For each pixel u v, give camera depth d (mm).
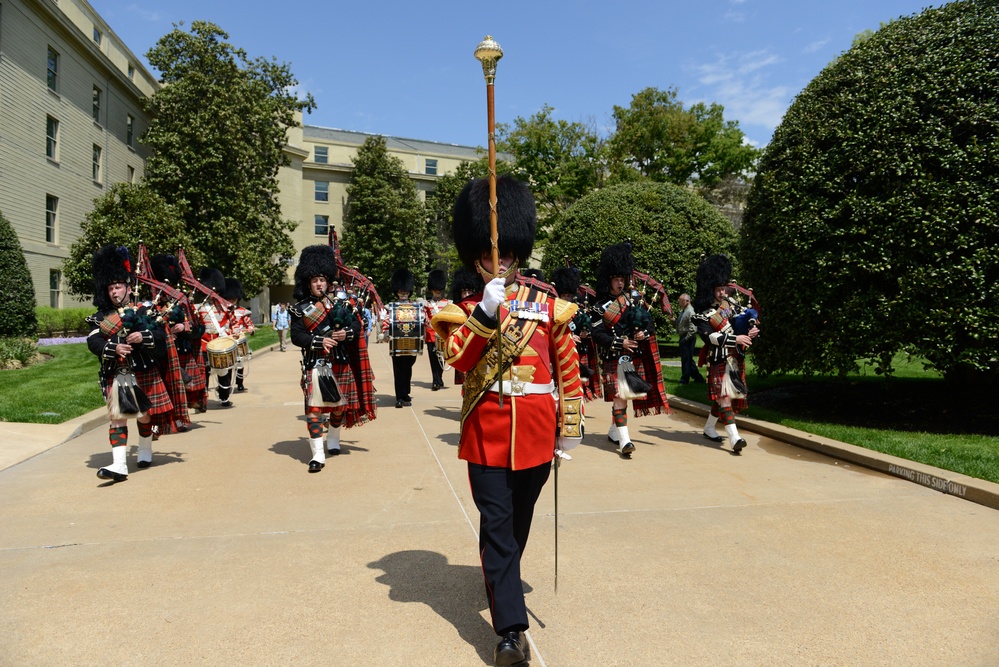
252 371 14594
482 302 2912
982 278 6367
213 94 25625
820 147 7508
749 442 7230
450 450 6797
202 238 24750
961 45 6914
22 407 8406
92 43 23938
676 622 3189
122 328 5602
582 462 6320
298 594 3471
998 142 6418
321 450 6016
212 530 4418
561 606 3348
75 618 3215
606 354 6777
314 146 45531
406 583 3602
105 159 26094
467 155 52344
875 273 7023
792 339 7805
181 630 3100
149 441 6078
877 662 2848
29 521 4598
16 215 19734
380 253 41312
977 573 3736
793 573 3740
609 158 31031
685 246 18641
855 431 7008
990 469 5379
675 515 4727
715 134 31766
